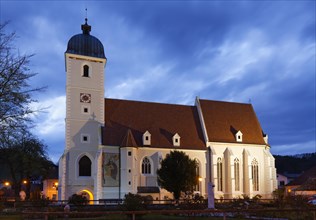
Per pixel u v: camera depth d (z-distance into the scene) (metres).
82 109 64.69
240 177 71.38
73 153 62.25
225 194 68.81
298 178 86.62
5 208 41.97
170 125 70.50
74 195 49.72
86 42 67.69
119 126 66.25
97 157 60.91
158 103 73.25
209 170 68.69
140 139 65.50
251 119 78.94
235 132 74.25
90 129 64.38
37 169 77.50
